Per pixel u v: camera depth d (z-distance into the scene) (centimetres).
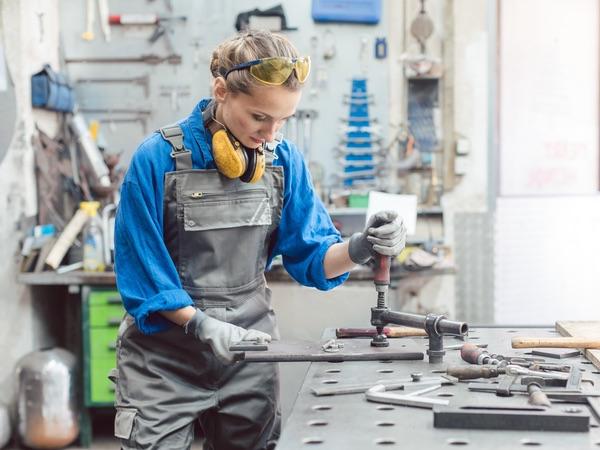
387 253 192
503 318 462
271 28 444
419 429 140
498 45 454
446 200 454
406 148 447
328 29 447
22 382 387
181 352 204
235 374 211
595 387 163
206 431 223
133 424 201
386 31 448
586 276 466
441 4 447
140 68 449
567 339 198
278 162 211
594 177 468
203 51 446
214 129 200
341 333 210
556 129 462
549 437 135
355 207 434
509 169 460
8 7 396
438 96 450
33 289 413
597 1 455
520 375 166
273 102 179
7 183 400
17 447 397
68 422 390
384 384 164
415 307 452
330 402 157
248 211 205
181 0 445
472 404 146
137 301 194
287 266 221
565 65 458
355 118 448
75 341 461
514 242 461
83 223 400
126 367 206
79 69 450
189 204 200
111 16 443
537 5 453
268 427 219
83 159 434
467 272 453
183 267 205
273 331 220
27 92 404
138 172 195
